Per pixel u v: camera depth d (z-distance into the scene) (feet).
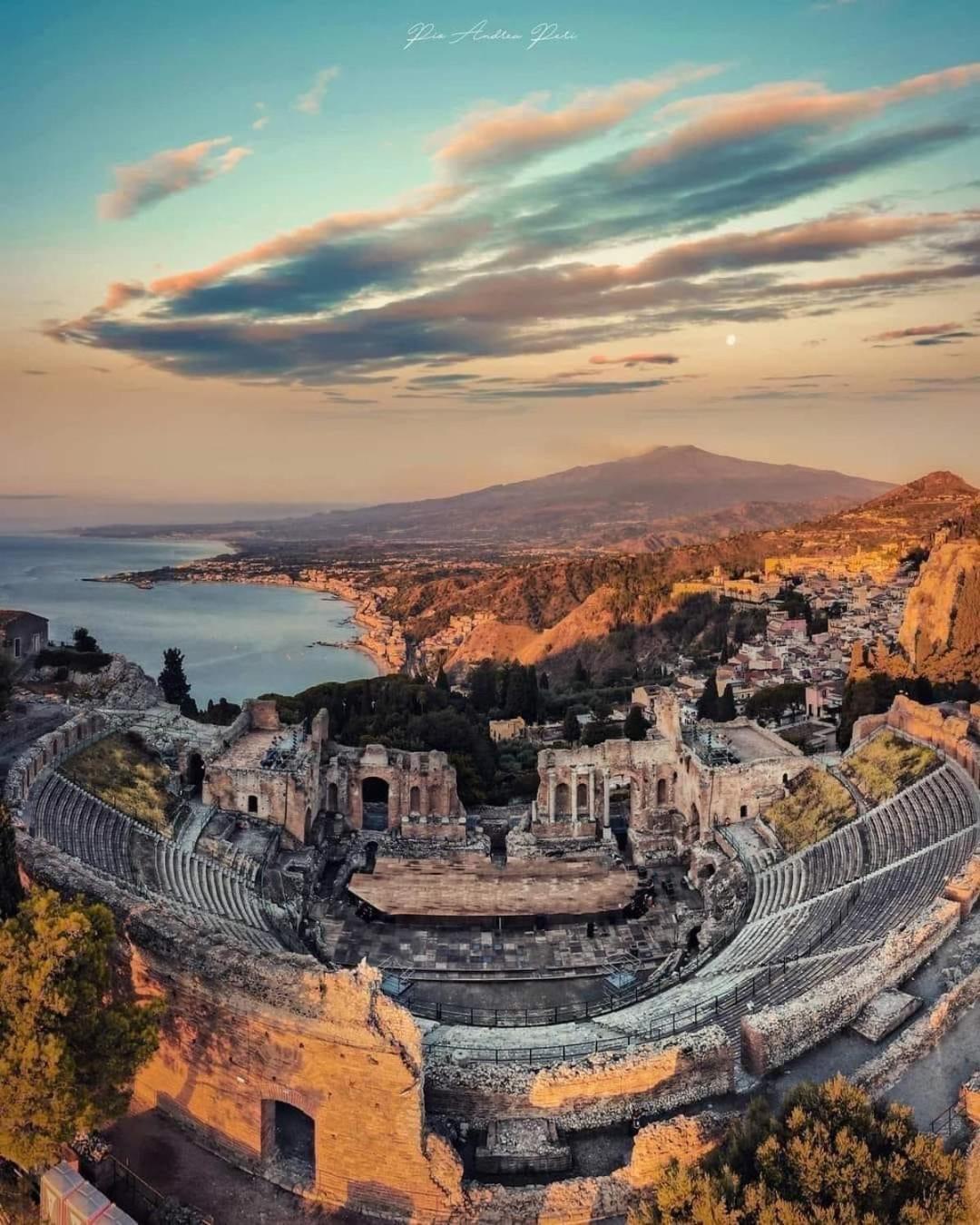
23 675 309.63
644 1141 80.79
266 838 202.69
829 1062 98.58
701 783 210.59
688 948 172.14
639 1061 93.09
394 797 222.69
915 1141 68.54
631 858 220.23
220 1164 88.74
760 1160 68.95
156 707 265.34
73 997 75.97
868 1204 64.54
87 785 186.19
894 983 110.83
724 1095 94.84
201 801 212.02
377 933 181.06
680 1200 67.26
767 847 200.75
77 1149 86.02
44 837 151.53
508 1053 114.52
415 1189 81.97
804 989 120.88
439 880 189.26
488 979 164.45
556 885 188.65
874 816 188.75
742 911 176.96
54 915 81.15
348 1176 83.92
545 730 376.27
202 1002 89.61
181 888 163.63
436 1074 94.17
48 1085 72.38
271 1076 85.97
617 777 227.20
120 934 97.81
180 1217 79.66
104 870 151.12
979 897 130.93
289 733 239.71
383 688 338.75
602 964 170.71
